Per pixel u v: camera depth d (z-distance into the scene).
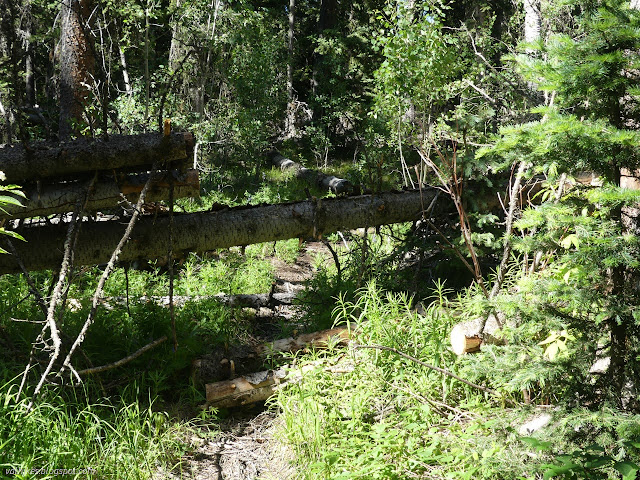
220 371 5.73
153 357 5.86
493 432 3.78
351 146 22.38
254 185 15.94
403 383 4.87
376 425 4.24
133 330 6.32
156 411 5.37
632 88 3.26
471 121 7.57
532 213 3.76
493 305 3.84
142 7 13.88
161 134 5.78
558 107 3.80
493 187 7.88
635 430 3.07
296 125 23.48
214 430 5.29
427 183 8.93
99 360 5.82
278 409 5.27
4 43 12.78
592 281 3.64
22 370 5.26
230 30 15.55
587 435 3.47
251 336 7.33
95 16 12.74
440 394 4.88
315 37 24.53
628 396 3.58
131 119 13.12
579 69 3.32
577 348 3.70
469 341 5.04
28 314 6.33
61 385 5.00
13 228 6.11
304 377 5.23
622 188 3.21
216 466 4.74
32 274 7.85
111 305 6.88
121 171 5.96
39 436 4.18
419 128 10.95
